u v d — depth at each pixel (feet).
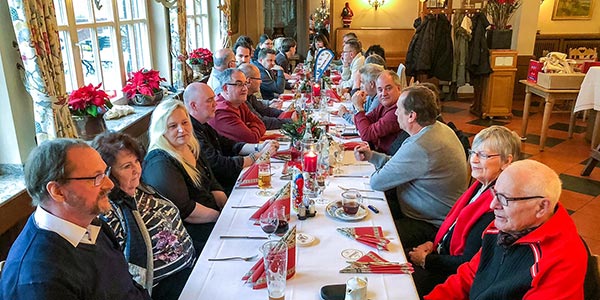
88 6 11.37
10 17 7.48
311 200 6.34
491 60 20.80
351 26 27.55
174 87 15.65
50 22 7.68
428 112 7.30
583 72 16.62
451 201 7.45
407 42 26.91
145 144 12.09
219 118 10.26
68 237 4.14
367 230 5.90
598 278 4.41
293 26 26.66
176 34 15.72
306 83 14.26
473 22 20.85
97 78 11.85
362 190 7.41
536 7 23.39
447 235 6.63
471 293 5.13
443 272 6.31
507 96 21.20
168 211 6.18
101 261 4.45
